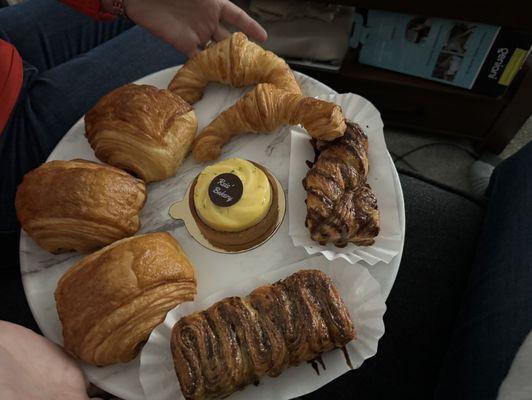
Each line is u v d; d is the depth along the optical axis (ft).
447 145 2.19
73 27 1.65
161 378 0.88
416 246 1.32
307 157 1.16
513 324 1.00
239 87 1.33
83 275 0.91
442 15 1.50
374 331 0.91
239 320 0.87
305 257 1.02
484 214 1.38
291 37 1.85
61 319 0.91
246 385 0.88
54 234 1.00
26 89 1.37
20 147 1.33
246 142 1.23
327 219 1.00
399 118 2.14
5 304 1.50
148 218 1.11
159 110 1.12
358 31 1.80
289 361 0.88
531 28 1.44
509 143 2.15
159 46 1.61
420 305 1.23
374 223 1.00
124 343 0.88
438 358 1.17
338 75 1.94
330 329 0.88
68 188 0.99
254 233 1.06
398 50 1.78
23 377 0.80
